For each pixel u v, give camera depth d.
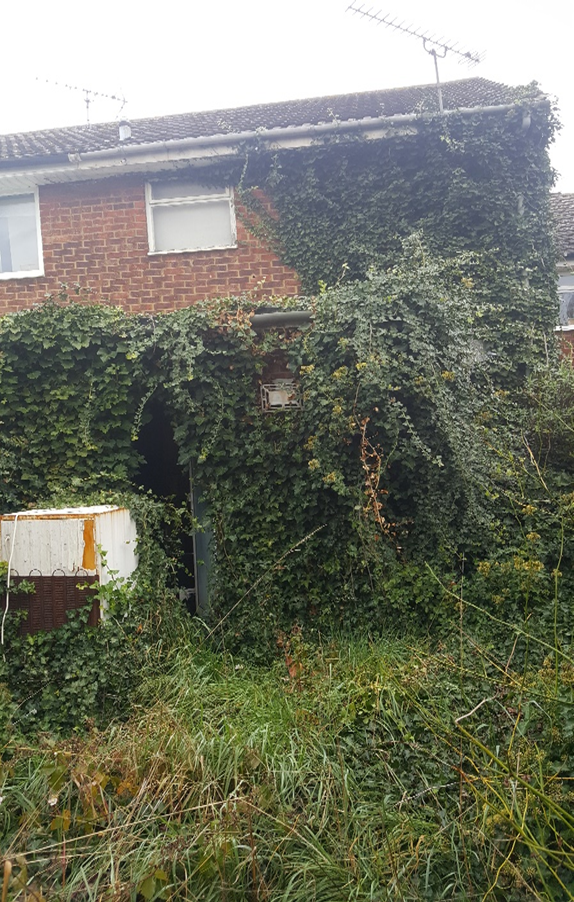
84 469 7.45
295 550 7.02
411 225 9.89
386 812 3.68
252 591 6.88
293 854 3.35
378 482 6.71
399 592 6.55
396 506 7.11
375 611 6.64
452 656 4.73
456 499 6.98
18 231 10.81
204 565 7.35
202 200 10.50
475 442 6.82
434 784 3.86
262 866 3.31
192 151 10.17
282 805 3.57
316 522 7.03
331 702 4.57
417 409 6.93
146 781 3.62
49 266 10.56
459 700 4.31
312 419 6.99
